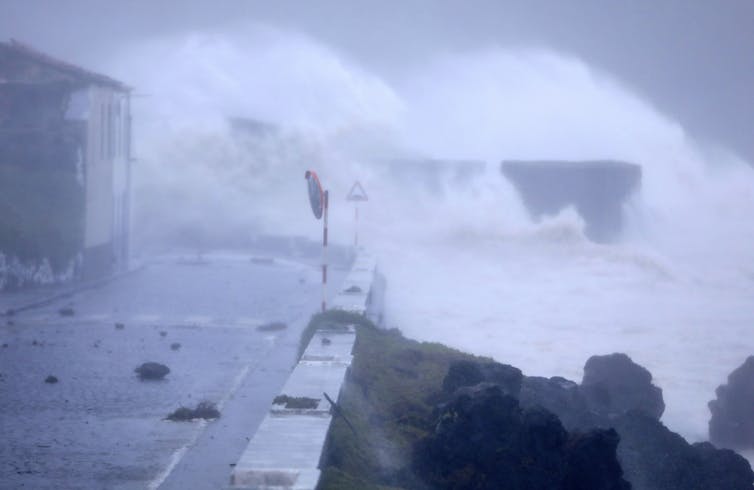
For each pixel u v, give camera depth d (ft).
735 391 159.22
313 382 118.93
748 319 229.86
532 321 228.84
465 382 123.03
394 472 100.32
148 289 262.06
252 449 91.35
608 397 145.79
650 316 233.35
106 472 108.17
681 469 122.11
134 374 158.30
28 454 114.21
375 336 160.66
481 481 100.01
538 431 102.89
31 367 162.50
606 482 100.37
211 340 189.37
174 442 120.47
